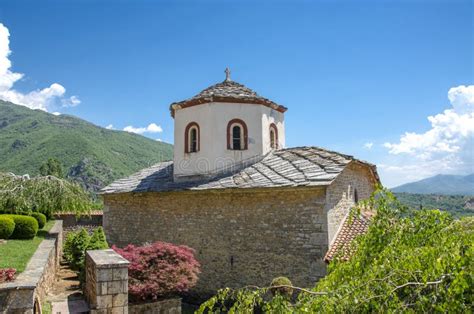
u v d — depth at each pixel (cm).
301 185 1224
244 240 1398
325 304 418
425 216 500
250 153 1677
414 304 389
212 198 1512
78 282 1512
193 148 1731
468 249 379
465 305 367
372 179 1773
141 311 1115
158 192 1659
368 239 528
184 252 1255
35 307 823
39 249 1188
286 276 1277
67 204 1680
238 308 497
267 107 1777
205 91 1844
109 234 1891
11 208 1516
